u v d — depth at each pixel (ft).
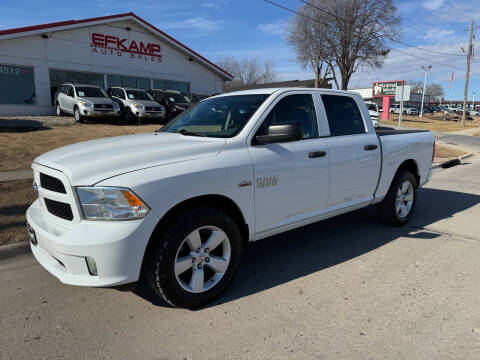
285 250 14.08
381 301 10.11
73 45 64.39
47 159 9.82
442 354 7.86
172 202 8.79
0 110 57.98
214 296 10.01
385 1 109.50
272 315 9.43
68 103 54.39
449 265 12.53
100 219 8.27
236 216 10.68
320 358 7.75
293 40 123.85
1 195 18.94
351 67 119.96
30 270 12.16
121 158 9.00
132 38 72.64
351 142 13.60
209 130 11.51
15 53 58.23
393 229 16.55
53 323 9.10
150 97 59.77
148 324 9.06
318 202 12.53
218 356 7.84
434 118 181.68
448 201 22.40
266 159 10.76
